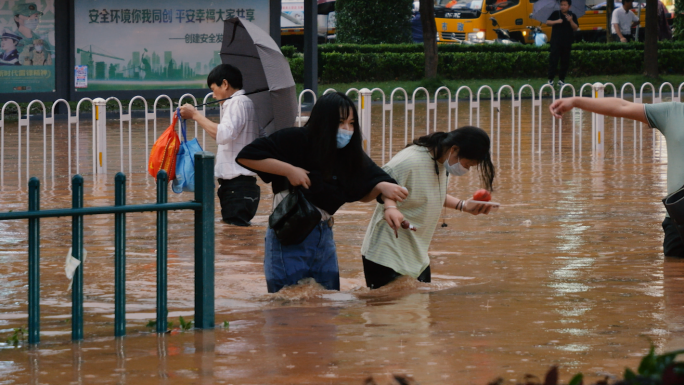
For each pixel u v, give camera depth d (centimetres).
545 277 1101
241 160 919
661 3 6353
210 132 1477
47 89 3528
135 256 1271
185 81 3744
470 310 904
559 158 2456
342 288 1062
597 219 1556
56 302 999
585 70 5481
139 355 740
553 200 1772
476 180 2045
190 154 1477
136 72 3662
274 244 972
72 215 775
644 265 1171
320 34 6184
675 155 1168
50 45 3500
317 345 763
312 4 3712
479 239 1384
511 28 5919
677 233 1211
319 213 932
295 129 925
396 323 845
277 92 1492
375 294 998
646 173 2158
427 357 711
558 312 888
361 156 923
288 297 961
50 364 712
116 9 3591
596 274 1115
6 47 3425
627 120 3366
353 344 762
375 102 4325
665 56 5609
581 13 4628
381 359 709
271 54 1499
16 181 2052
